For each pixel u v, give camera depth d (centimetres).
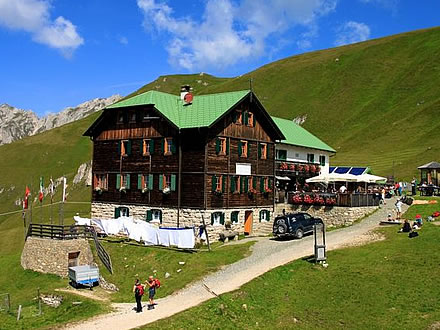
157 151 5128
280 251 3991
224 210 4934
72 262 4288
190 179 4838
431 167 6219
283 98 17825
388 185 7106
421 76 14875
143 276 3872
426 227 4141
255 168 5391
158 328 2502
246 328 2614
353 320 2683
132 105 5275
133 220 4925
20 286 4084
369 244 3875
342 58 19025
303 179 6781
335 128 14200
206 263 3819
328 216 5109
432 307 2727
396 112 13262
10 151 17938
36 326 2938
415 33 18638
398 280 3078
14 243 7325
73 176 14850
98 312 2952
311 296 3003
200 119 4862
